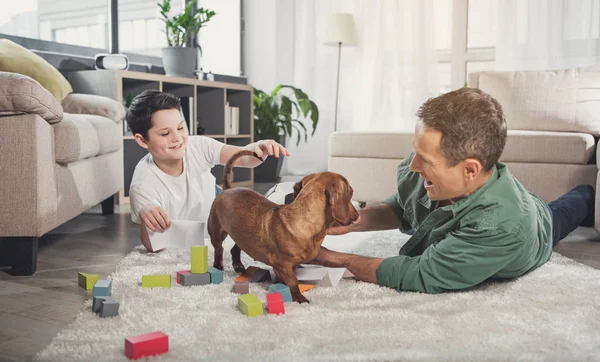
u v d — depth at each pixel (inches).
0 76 64.1
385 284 55.9
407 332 43.1
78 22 154.9
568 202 80.4
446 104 50.1
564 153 104.3
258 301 47.8
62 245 82.2
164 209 72.6
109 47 164.9
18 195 64.4
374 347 40.1
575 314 47.7
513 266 56.0
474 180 53.4
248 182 180.1
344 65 213.3
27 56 104.7
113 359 38.2
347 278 59.5
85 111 113.3
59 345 40.9
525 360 38.3
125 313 47.6
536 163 106.9
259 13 224.1
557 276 60.3
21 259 64.5
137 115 71.1
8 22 132.1
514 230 52.2
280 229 50.4
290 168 221.3
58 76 107.9
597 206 84.4
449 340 41.7
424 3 198.7
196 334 42.6
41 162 66.0
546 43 183.6
